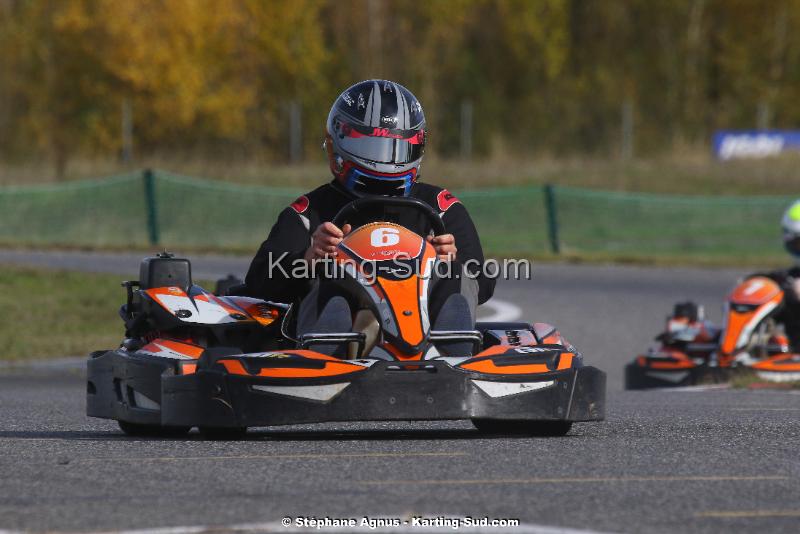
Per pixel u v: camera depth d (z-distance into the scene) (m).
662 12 169.25
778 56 164.50
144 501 13.84
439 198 21.81
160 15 122.38
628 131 132.38
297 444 18.44
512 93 164.38
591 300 56.00
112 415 21.80
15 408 26.88
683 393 31.53
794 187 104.75
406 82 155.50
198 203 92.25
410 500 13.79
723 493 14.32
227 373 18.64
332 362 18.45
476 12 165.38
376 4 155.50
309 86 147.12
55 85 119.75
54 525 12.70
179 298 21.88
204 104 126.25
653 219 92.31
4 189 93.69
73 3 119.31
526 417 18.64
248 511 13.25
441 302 20.19
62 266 62.56
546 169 111.19
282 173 109.25
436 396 18.23
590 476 15.34
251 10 142.88
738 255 78.19
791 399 28.52
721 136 120.88
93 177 105.56
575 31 175.00
